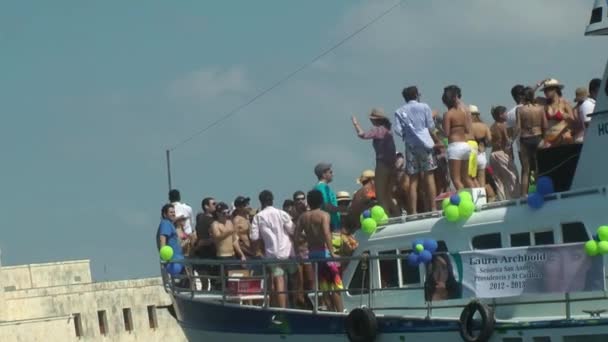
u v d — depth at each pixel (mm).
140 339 88562
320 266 38250
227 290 40812
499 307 34500
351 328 36531
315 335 37750
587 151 34594
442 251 35906
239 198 43938
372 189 40344
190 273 42906
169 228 43469
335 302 38031
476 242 35281
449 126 37562
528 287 33500
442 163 39281
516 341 33531
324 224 37781
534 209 34094
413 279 36594
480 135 39406
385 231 37312
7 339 79000
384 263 37312
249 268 42125
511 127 39875
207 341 41562
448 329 34719
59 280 87188
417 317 35625
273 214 40344
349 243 39188
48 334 81625
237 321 40094
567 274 32875
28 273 85812
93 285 87000
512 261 33812
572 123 37969
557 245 33031
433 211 36562
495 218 34812
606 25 34688
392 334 35938
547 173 35875
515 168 39906
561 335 32719
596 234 32562
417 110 38031
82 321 85188
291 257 39094
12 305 81875
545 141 38062
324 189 40719
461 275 34594
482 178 39344
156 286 90375
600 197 32969
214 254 44219
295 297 39250
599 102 34375
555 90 38062
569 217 33406
